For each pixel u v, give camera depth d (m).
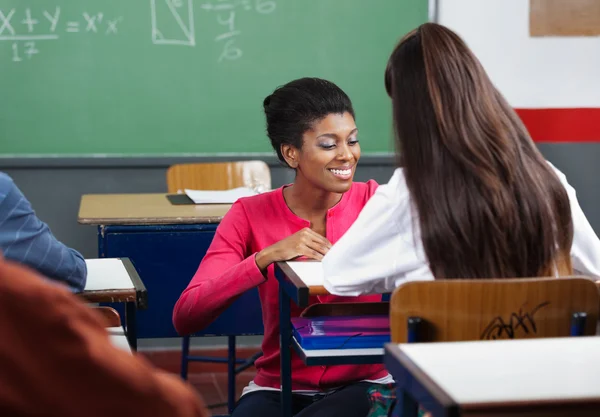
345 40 3.66
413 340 1.18
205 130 3.62
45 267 1.51
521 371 0.92
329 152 1.83
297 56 3.64
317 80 1.89
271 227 1.90
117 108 3.55
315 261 1.75
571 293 1.20
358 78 3.68
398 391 1.15
